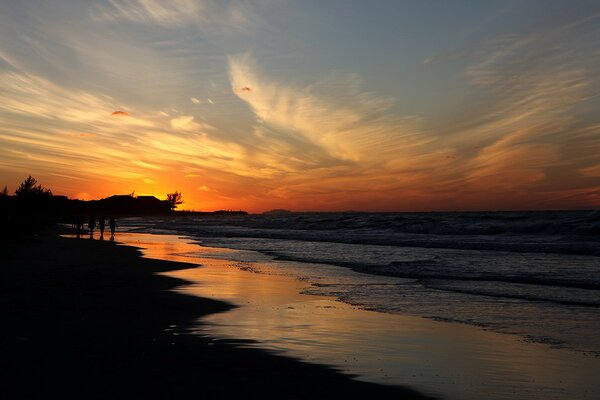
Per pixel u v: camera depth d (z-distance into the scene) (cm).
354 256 2648
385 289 1501
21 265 1877
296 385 610
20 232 4088
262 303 1237
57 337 789
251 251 3055
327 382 627
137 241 4128
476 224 5259
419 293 1430
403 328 979
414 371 694
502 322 1045
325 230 6231
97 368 634
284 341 847
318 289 1493
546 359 770
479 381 657
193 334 868
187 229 7200
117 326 898
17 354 685
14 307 1034
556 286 1568
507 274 1839
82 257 2292
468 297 1360
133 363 666
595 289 1503
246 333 895
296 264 2244
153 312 1063
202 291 1413
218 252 2981
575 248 2831
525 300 1320
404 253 2822
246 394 567
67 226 7706
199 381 603
